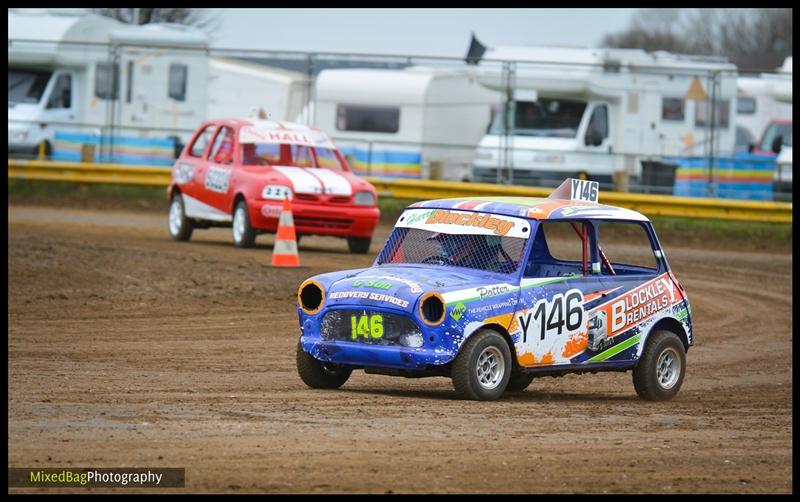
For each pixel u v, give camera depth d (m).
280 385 32.12
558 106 92.06
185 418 26.22
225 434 24.59
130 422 25.50
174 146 92.12
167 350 37.88
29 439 23.56
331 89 99.69
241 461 22.38
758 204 84.25
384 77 98.19
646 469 23.48
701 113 95.12
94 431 24.47
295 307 48.47
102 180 88.69
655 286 33.41
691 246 81.31
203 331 42.19
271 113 104.19
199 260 57.75
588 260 32.03
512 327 29.92
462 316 28.84
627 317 32.50
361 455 23.22
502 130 90.44
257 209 62.09
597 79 91.31
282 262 57.09
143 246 62.94
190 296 49.19
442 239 31.88
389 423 26.45
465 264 31.22
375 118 98.38
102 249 59.28
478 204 32.25
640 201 84.00
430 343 28.72
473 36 95.25
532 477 22.25
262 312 46.97
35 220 75.94
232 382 32.31
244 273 55.00
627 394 34.97
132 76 94.44
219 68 105.19
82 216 80.62
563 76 91.06
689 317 34.31
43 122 91.56
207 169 65.94
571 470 22.97
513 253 30.81
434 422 26.81
